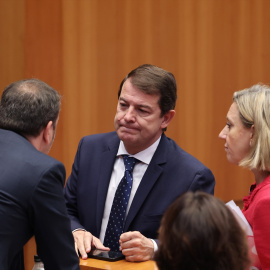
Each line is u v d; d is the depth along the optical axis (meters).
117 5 13.78
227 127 7.04
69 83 13.86
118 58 13.84
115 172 7.90
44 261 5.77
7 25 13.67
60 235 5.65
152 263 6.56
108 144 8.12
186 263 3.35
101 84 13.84
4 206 5.35
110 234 7.55
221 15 14.10
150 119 7.30
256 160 6.47
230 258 3.33
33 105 5.86
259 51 14.30
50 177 5.53
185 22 13.97
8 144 5.72
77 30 13.79
